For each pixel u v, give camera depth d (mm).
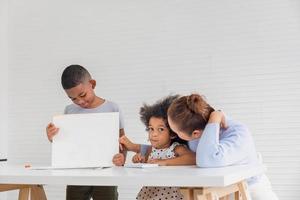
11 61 4262
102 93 3943
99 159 2029
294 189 3371
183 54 3707
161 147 2119
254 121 3488
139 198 1908
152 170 1726
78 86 2623
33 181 1669
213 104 3604
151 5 3822
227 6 3598
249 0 3539
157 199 1842
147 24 3828
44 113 4137
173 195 1830
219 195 1637
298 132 3375
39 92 4156
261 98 3479
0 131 4168
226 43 3590
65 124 2090
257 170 1832
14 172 1829
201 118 1929
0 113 4168
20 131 4211
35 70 4180
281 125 3422
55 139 2090
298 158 3371
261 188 2031
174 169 1734
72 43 4062
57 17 4125
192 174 1474
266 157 3449
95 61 3979
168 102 2098
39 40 4176
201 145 1824
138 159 2215
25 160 4188
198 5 3680
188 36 3699
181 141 2105
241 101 3531
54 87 4109
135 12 3873
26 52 4211
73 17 4070
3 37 4227
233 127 1964
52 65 4121
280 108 3428
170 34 3754
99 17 3984
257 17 3514
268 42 3475
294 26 3414
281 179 3406
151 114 2105
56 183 1633
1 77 4191
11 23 4273
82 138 2066
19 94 4227
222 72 3592
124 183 1512
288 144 3398
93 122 2072
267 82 3467
